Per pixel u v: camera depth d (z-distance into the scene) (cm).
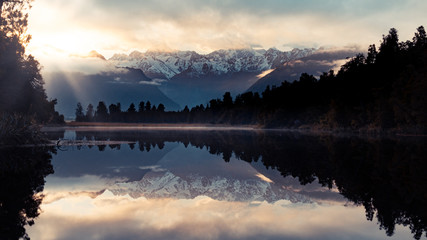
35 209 1112
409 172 1859
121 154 3152
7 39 4009
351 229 881
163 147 3984
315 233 847
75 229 881
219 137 6347
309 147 3728
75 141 4875
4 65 4238
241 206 1159
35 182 1653
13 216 1017
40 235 830
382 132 7688
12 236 823
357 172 1900
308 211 1082
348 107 9600
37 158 2736
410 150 3164
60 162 2506
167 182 1677
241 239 799
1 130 3691
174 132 9231
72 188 1503
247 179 1756
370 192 1373
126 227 899
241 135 7262
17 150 3359
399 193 1344
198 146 4128
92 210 1098
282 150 3419
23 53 4347
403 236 823
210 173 1986
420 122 6638
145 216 1020
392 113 7594
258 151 3366
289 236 823
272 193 1380
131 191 1445
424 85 6378
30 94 6250
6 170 2064
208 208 1130
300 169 2080
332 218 991
